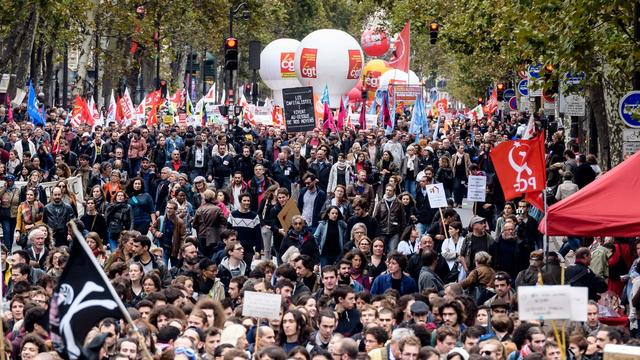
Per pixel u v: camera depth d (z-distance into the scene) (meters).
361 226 37.00
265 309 22.77
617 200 30.36
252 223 41.53
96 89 122.31
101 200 45.66
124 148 69.12
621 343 23.73
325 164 54.91
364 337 24.84
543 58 45.25
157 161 64.19
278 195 42.94
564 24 43.66
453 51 95.69
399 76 137.75
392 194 43.12
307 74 128.62
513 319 26.61
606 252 35.66
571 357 23.61
